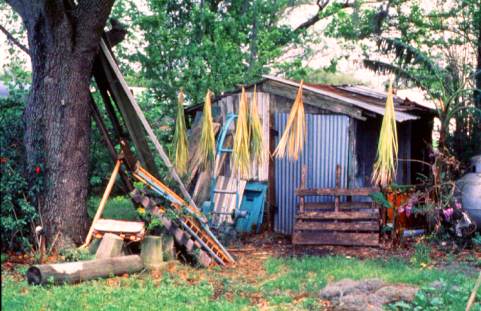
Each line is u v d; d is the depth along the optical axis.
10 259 10.47
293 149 12.16
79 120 11.30
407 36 22.64
